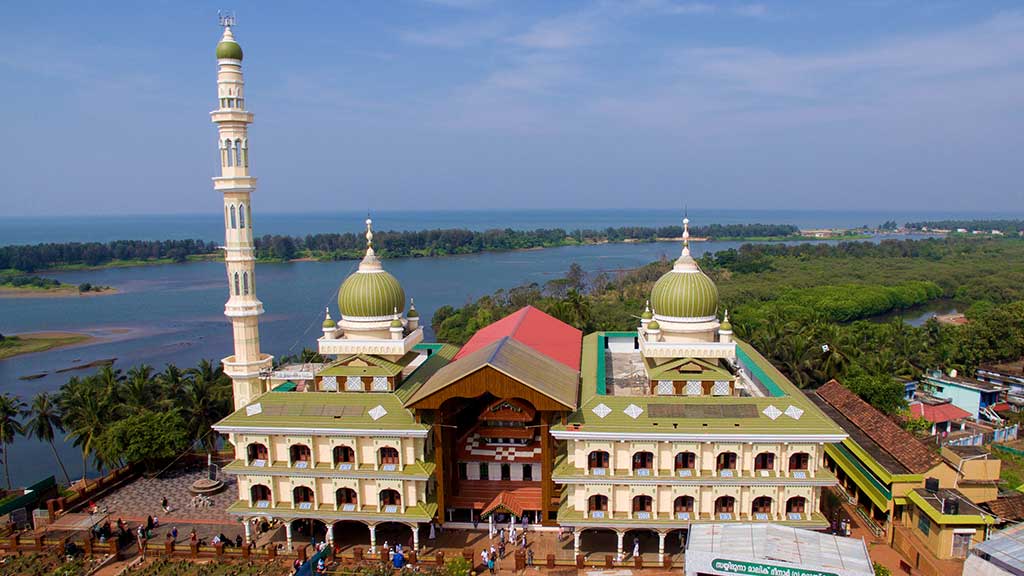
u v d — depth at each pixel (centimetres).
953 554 5362
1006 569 4641
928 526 5556
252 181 7262
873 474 6188
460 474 6181
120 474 7506
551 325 8300
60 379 14425
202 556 5750
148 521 6244
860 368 9238
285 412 5819
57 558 5812
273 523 6325
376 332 6400
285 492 5788
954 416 8675
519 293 17988
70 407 7931
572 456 5588
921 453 6072
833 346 9594
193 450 8206
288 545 5834
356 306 6312
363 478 5656
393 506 5681
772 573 4469
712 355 6106
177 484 7394
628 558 5566
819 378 9531
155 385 8425
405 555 5566
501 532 5834
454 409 6012
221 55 7094
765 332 10562
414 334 6638
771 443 5400
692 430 5394
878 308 18375
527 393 5397
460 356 7150
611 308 15925
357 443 5697
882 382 8744
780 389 5850
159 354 16725
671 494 5478
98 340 18312
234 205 7194
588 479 5456
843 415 7469
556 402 5412
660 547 5500
